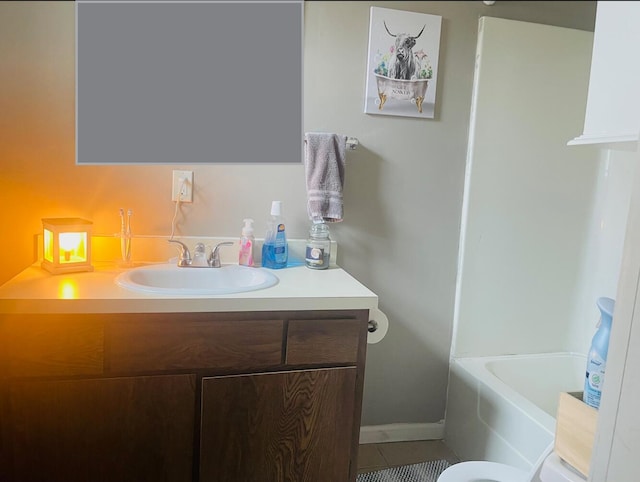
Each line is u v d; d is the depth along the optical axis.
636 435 0.79
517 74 1.96
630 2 1.20
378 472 1.86
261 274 1.61
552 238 2.10
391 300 2.00
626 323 0.81
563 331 2.20
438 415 2.13
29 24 1.56
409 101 1.88
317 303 1.36
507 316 2.11
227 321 1.30
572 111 2.03
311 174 1.75
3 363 1.20
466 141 1.97
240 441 1.35
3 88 1.56
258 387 1.34
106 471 1.29
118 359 1.25
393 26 1.83
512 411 1.71
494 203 2.01
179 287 1.62
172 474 1.33
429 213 1.98
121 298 1.23
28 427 1.22
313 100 1.80
